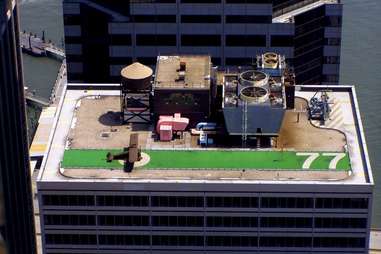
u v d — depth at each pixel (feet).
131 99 635.25
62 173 581.53
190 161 593.01
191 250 586.04
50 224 581.12
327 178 575.79
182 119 623.77
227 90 623.77
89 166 588.50
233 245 583.17
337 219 574.15
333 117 641.40
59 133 625.82
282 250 583.58
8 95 633.61
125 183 567.18
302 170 583.17
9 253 643.04
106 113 649.20
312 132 625.00
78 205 575.38
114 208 575.38
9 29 637.30
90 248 588.09
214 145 613.11
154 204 572.92
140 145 611.47
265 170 583.17
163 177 577.02
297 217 574.15
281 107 605.31
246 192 567.18
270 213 572.92
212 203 570.87
